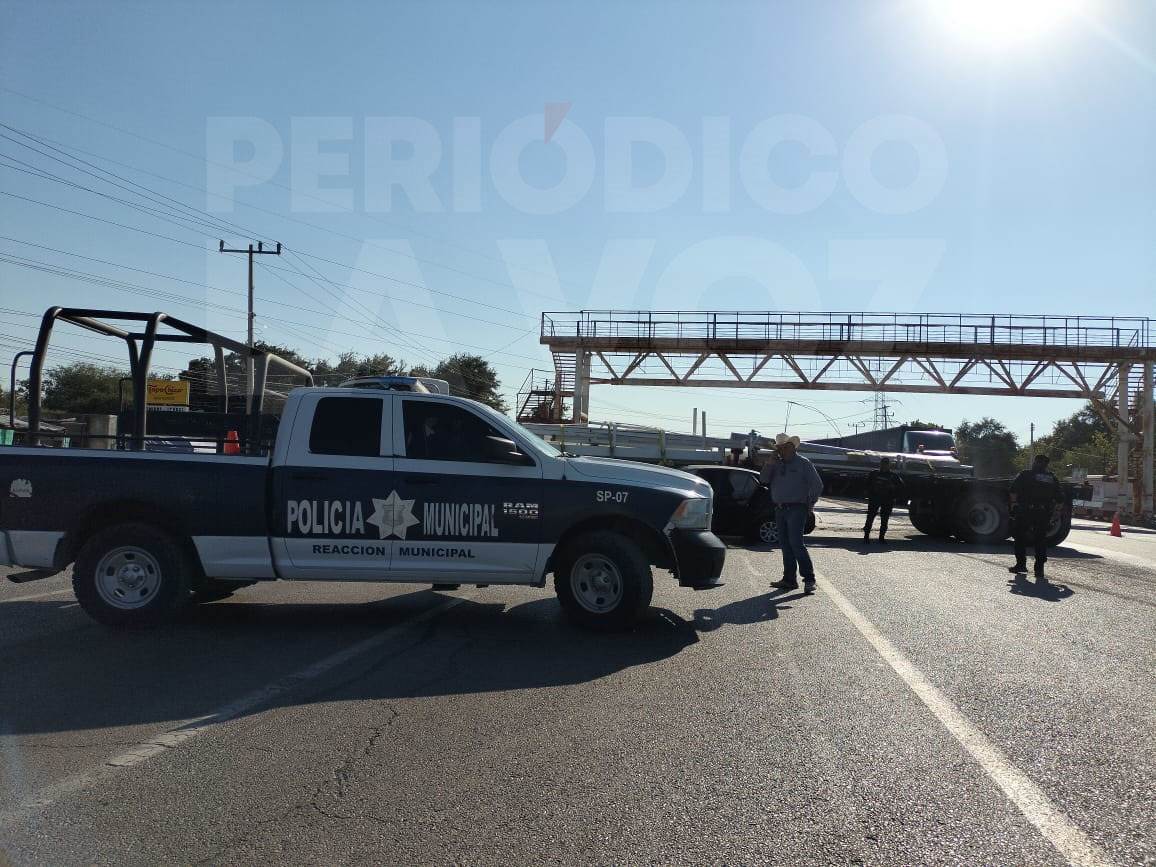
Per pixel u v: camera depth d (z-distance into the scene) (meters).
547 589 10.20
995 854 3.64
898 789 4.30
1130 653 7.28
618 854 3.60
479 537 7.59
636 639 7.52
